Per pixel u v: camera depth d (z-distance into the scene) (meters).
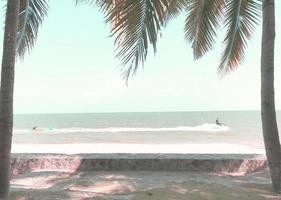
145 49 9.36
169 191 8.84
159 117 150.38
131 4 9.31
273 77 9.05
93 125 92.50
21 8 9.81
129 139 47.28
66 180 10.15
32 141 45.09
